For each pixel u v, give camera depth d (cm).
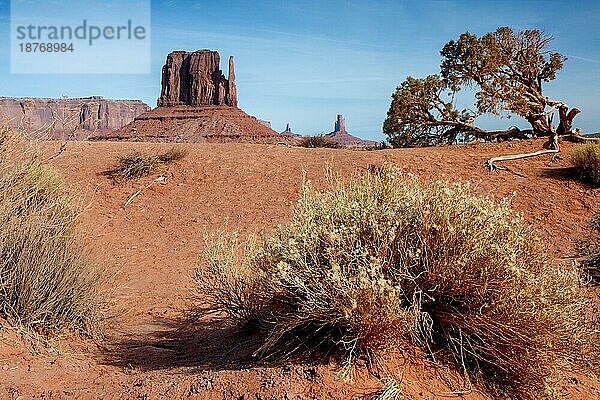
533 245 448
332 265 401
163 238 1216
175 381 403
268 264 477
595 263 836
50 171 839
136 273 970
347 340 394
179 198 1442
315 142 3172
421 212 429
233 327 578
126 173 1541
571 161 1468
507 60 2028
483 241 409
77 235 620
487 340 406
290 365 393
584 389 433
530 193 1317
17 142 661
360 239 435
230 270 563
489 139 2116
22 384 408
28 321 513
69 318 549
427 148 1825
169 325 667
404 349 407
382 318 371
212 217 1316
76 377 446
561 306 407
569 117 1850
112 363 500
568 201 1255
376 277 386
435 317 423
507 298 390
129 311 702
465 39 2044
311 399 356
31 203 644
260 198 1395
